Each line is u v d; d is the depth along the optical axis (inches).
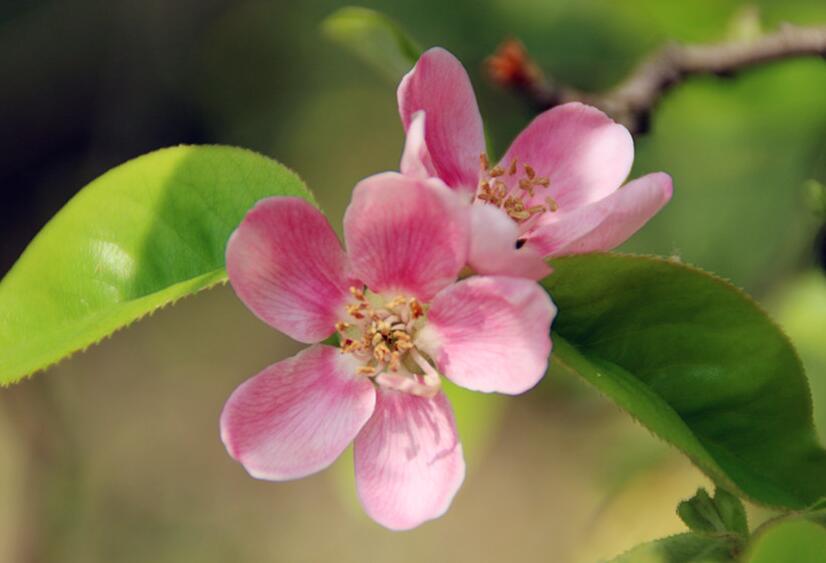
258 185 13.1
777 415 12.5
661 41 16.6
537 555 26.8
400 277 12.5
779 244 18.0
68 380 30.2
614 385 12.3
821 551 11.8
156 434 30.0
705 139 18.3
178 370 30.8
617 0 16.9
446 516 28.1
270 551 28.7
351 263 12.4
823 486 12.4
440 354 12.5
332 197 30.4
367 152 30.7
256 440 12.4
